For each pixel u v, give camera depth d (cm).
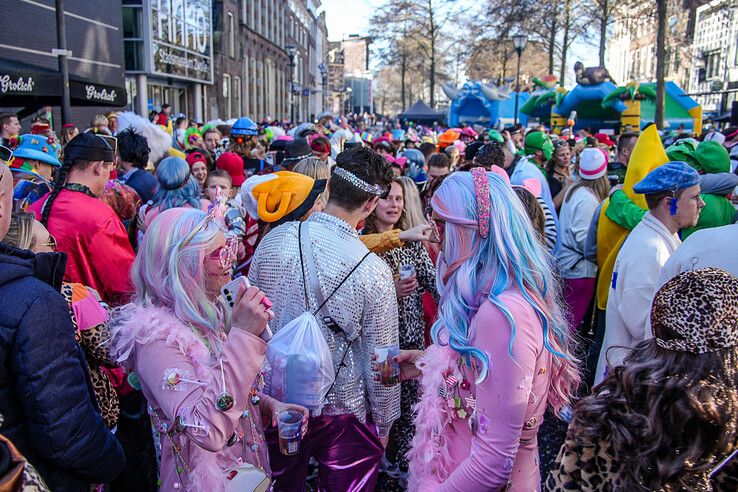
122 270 315
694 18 4462
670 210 319
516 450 170
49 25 1424
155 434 190
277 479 241
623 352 332
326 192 309
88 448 165
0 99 938
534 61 4762
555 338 182
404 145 1342
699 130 2331
